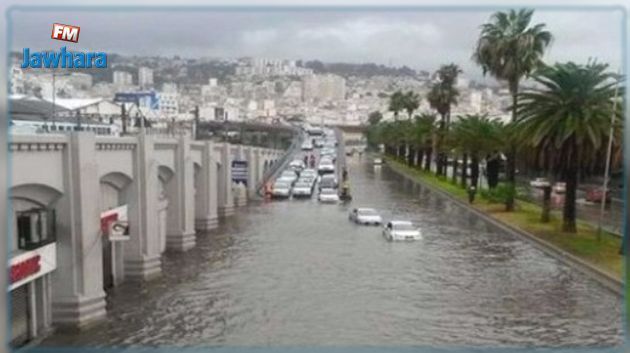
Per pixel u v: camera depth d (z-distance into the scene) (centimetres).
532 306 2481
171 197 3581
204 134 9688
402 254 3534
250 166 6475
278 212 5394
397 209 5603
